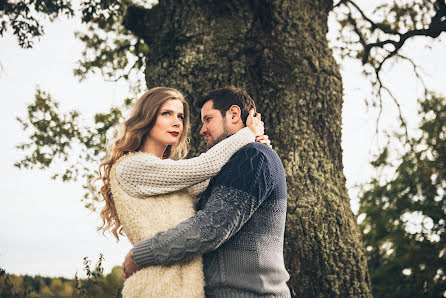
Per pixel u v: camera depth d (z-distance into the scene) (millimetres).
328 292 4059
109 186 2258
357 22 7266
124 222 2018
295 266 4039
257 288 1919
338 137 4738
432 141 10195
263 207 2020
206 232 1804
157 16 5395
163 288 1837
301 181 4266
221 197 1897
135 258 1854
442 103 8703
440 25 6457
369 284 4367
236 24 4660
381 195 16609
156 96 2238
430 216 15211
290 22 4680
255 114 2416
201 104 2477
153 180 2004
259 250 1953
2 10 5957
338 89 4832
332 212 4293
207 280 1938
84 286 3828
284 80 4496
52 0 5805
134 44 6828
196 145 4324
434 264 13836
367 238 16875
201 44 4641
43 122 7668
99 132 7832
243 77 4469
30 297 4441
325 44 4930
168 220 1966
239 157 2025
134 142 2188
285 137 4352
